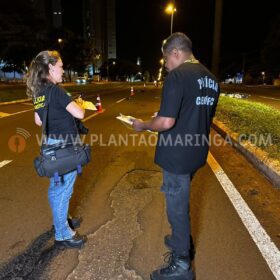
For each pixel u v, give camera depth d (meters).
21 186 4.55
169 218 2.55
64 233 3.01
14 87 32.44
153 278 2.58
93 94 29.08
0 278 2.60
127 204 3.95
